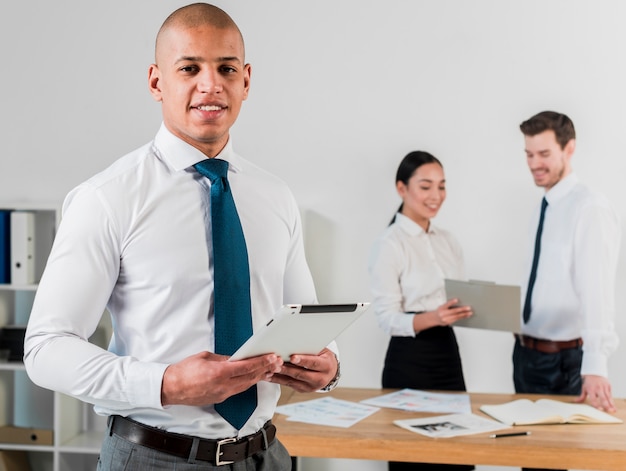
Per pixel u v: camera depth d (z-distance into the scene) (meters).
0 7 3.77
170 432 1.52
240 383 1.43
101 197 1.53
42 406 3.77
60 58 3.75
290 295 1.83
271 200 1.72
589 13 3.49
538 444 2.44
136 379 1.41
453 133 3.57
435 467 3.51
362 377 3.63
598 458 2.39
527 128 3.53
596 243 3.47
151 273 1.54
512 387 3.53
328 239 3.65
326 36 3.62
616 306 3.50
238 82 1.58
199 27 1.54
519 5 3.53
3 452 3.61
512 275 3.55
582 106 3.51
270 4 3.64
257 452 1.61
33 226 3.65
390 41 3.59
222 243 1.57
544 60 3.52
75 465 3.68
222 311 1.54
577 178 3.51
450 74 3.57
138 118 3.73
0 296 3.69
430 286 3.58
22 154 3.80
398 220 3.60
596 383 3.40
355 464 3.63
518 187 3.54
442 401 3.04
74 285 1.48
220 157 1.67
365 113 3.61
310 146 3.65
